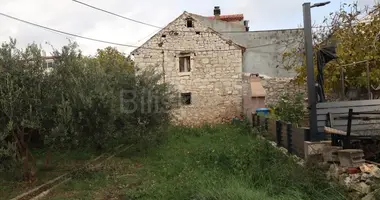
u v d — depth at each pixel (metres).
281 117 15.20
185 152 12.51
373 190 5.93
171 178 8.86
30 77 7.92
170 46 23.44
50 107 8.23
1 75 7.73
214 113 23.12
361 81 14.88
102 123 9.18
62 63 8.88
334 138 7.94
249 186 7.18
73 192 7.98
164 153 12.74
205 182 7.46
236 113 22.98
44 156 11.37
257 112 19.19
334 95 16.55
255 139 14.22
